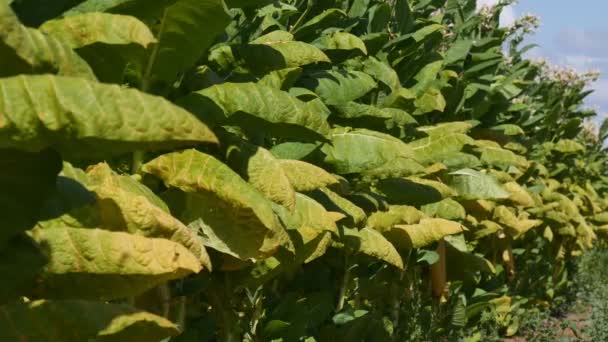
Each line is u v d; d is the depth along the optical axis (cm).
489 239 918
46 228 303
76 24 306
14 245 271
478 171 763
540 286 1150
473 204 781
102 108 241
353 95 547
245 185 360
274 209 436
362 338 595
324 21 577
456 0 923
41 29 308
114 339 269
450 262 792
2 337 262
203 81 417
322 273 574
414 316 712
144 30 304
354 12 677
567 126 1216
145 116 245
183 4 351
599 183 1480
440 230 608
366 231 535
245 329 496
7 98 235
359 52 598
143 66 380
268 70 455
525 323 1038
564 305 1272
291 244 382
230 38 501
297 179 430
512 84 923
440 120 818
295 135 408
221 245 377
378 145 526
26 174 257
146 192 349
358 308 650
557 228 1118
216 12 353
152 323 269
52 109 238
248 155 386
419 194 602
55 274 282
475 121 852
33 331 263
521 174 966
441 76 777
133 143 249
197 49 375
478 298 891
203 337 456
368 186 582
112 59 347
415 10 817
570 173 1298
